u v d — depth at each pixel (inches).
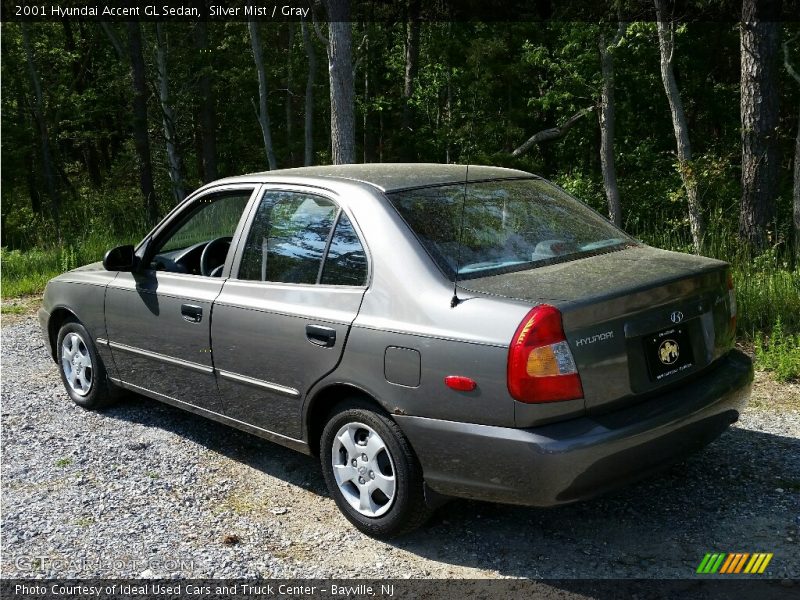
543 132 943.0
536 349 123.7
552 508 158.4
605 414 129.4
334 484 155.3
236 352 171.6
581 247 156.2
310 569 141.2
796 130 761.6
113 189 1229.1
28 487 181.2
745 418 200.4
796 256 342.0
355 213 154.3
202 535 155.4
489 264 143.6
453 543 147.6
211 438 206.2
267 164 1364.4
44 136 1126.4
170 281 192.5
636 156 830.5
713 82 884.6
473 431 129.6
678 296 139.6
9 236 1016.2
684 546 141.3
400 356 137.9
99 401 228.7
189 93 1136.8
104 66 1184.2
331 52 494.6
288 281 163.2
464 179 167.5
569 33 792.9
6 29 1077.8
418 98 1091.9
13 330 354.6
